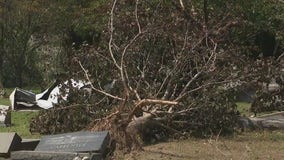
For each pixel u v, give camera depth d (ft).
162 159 28.99
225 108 36.60
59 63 82.33
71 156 26.14
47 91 56.24
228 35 38.63
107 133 27.86
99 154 26.48
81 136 27.76
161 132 35.76
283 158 29.19
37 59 96.43
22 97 56.59
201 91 36.04
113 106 36.45
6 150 28.14
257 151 31.22
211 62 36.24
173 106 35.32
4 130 40.88
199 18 40.19
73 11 94.02
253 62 37.06
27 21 97.14
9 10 96.84
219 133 36.04
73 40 98.02
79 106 37.06
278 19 49.60
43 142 28.14
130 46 36.40
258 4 46.75
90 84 37.58
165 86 37.32
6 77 97.19
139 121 33.71
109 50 36.83
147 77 37.68
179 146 32.96
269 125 39.09
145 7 39.06
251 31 47.09
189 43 36.19
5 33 96.99
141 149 31.42
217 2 44.55
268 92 40.70
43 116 38.65
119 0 38.65
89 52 38.40
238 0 45.06
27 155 26.78
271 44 77.10
